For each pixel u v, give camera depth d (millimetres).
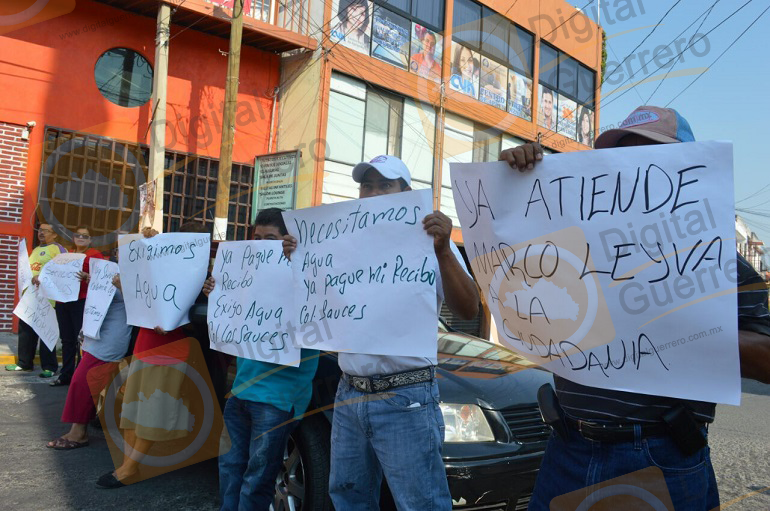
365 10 13078
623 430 1678
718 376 1562
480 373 3348
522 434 3004
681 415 1634
